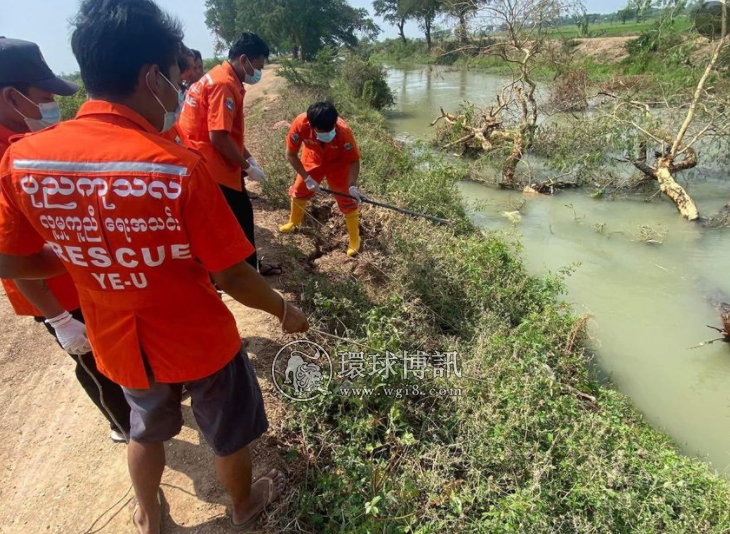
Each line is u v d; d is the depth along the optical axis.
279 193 5.87
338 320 3.58
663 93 10.09
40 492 2.48
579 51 23.06
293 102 13.06
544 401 3.00
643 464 2.74
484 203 8.17
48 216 1.40
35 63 2.04
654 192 8.34
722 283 5.57
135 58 1.41
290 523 2.22
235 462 1.96
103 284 1.49
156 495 2.05
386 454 2.71
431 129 14.52
